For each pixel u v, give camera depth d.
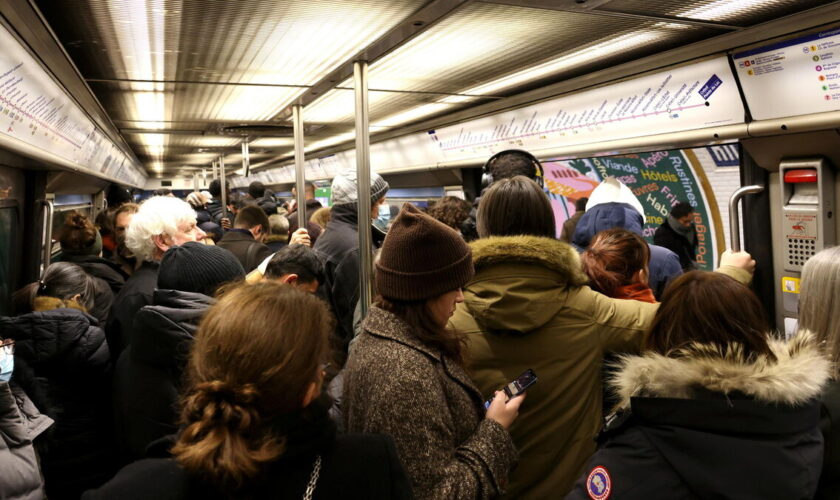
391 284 1.44
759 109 2.93
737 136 3.08
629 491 1.14
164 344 1.81
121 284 3.66
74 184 5.40
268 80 3.58
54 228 5.12
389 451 1.02
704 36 2.94
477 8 2.37
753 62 2.86
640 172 4.88
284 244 5.24
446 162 5.84
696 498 1.10
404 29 2.58
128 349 2.13
